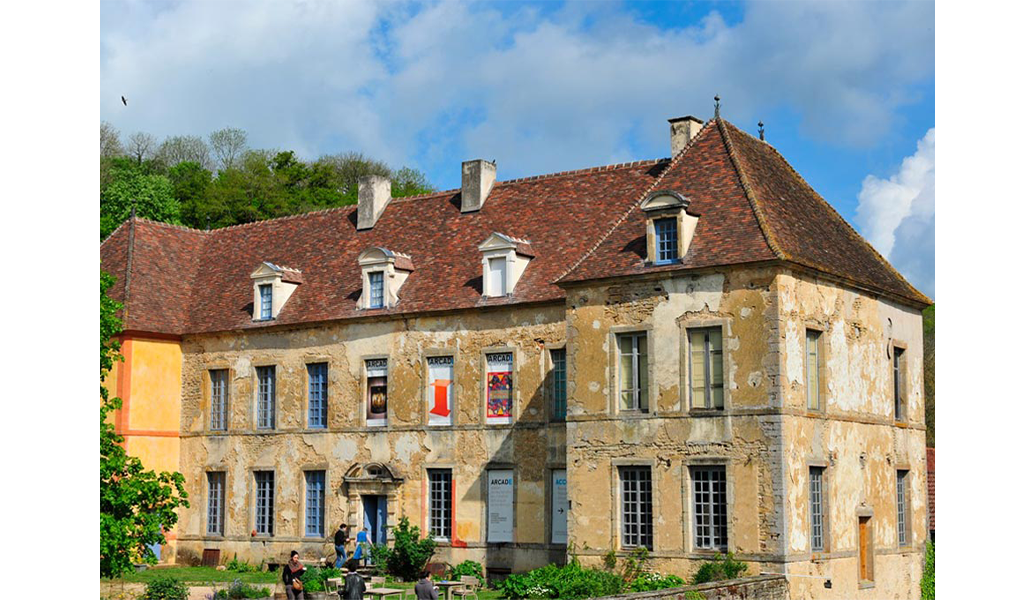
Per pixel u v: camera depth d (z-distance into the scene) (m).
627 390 30.17
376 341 37.69
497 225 38.28
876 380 32.75
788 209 31.55
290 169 78.38
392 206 42.22
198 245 46.12
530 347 34.50
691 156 32.28
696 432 28.86
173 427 41.50
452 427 35.75
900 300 34.66
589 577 27.94
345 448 37.91
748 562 27.72
